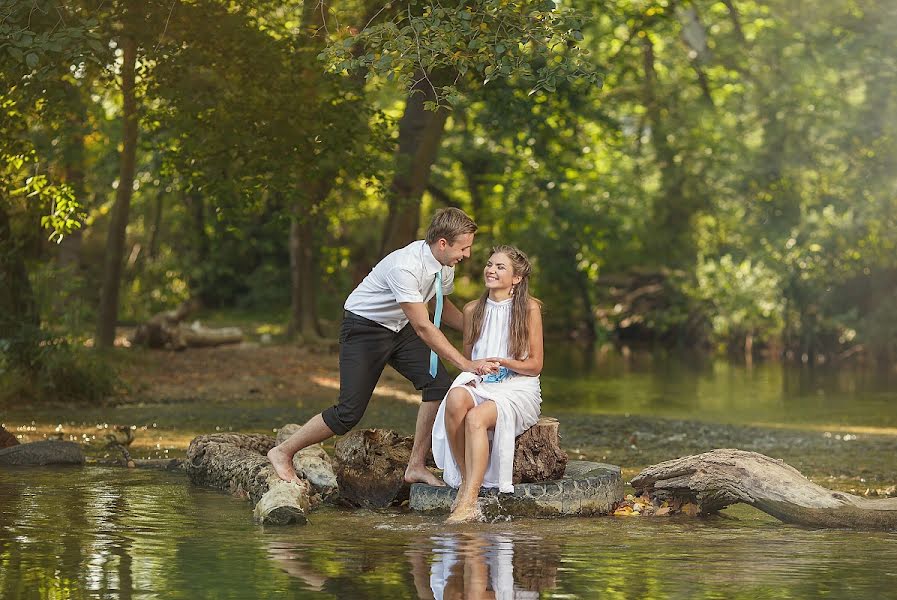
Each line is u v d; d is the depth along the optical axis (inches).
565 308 1692.9
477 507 296.4
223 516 294.4
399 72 372.2
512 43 362.6
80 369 633.0
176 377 746.8
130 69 542.6
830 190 1137.4
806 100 1117.7
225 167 587.5
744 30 1235.9
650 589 213.2
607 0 1030.4
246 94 550.6
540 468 310.3
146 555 240.2
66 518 285.7
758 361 1318.9
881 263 1258.0
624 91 1230.9
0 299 626.5
